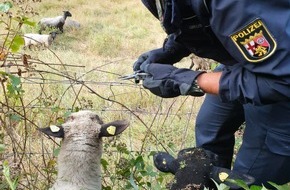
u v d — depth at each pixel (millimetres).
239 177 2955
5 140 4445
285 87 2465
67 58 10531
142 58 3400
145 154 4500
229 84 2637
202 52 2885
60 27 14117
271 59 2434
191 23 2688
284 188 2312
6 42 3791
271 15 2383
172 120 5469
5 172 2684
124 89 7195
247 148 3117
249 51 2447
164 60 3354
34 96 6113
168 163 3273
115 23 15781
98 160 3367
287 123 2889
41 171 4219
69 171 3268
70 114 3559
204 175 3098
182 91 2797
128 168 3650
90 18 16156
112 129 3336
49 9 17203
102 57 11648
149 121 5801
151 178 4125
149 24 15914
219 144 3592
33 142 4555
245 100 2600
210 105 3551
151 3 2938
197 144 3652
